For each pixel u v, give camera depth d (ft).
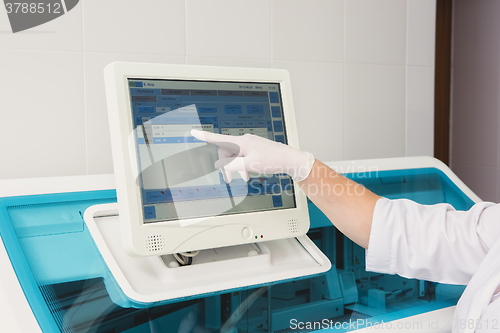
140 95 2.25
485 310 1.70
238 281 2.25
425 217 2.15
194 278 2.26
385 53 4.80
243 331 2.02
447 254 2.06
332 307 2.30
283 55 4.23
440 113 6.26
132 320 1.92
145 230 2.10
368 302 2.37
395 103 4.92
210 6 3.87
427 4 5.01
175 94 2.35
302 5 4.28
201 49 3.86
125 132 2.15
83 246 2.30
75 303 1.93
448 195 3.68
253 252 2.52
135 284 2.14
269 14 4.13
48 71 3.33
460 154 6.38
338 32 4.50
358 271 2.72
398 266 2.17
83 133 3.49
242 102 2.56
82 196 2.57
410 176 3.72
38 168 3.35
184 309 2.05
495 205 2.07
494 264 1.83
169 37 3.73
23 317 1.79
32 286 1.95
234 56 4.01
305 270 2.47
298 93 4.34
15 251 2.10
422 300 2.42
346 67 4.58
